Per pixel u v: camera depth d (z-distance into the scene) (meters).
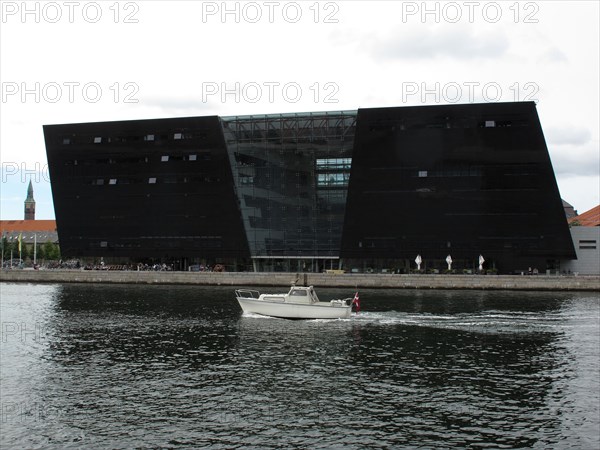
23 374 33.22
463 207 90.88
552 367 34.88
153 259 105.56
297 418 26.16
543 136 88.00
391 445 23.28
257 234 100.06
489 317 53.28
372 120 92.06
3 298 70.75
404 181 92.19
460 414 26.70
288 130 97.50
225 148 98.88
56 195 106.62
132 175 103.25
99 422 25.70
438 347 40.22
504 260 90.88
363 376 32.84
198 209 101.38
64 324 49.62
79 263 108.12
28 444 23.41
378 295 74.62
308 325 49.00
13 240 164.38
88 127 103.31
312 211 97.94
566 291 80.62
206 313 56.12
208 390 30.19
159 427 25.11
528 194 89.06
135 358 37.00
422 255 92.75
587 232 93.88
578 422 25.75
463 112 89.75
